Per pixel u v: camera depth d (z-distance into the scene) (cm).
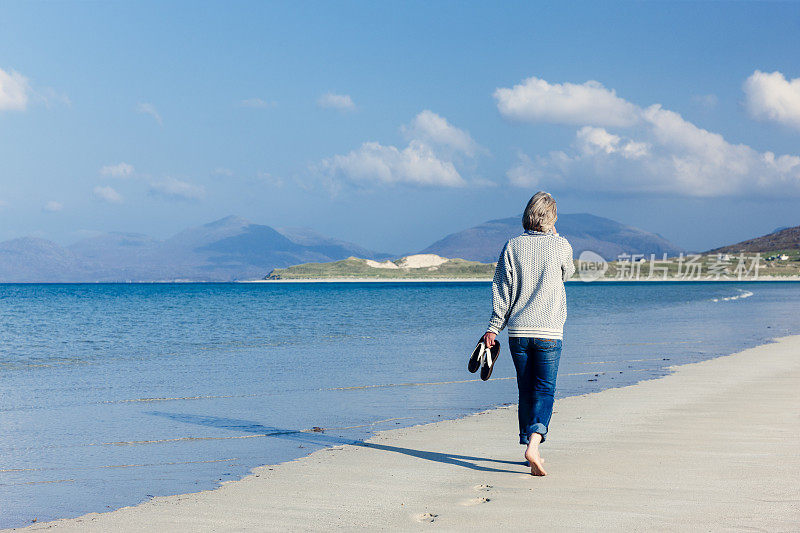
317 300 5972
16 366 1339
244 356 1467
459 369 1214
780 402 798
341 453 589
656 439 602
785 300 4759
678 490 436
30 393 981
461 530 371
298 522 397
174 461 579
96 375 1183
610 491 439
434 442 624
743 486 441
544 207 500
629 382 1005
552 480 473
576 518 385
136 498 465
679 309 3497
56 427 733
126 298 7250
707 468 493
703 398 833
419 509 416
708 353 1416
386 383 1048
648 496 425
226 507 433
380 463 545
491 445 604
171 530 389
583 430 651
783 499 410
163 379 1119
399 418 770
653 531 358
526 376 498
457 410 816
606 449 567
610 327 2227
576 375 1100
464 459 552
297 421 759
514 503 420
